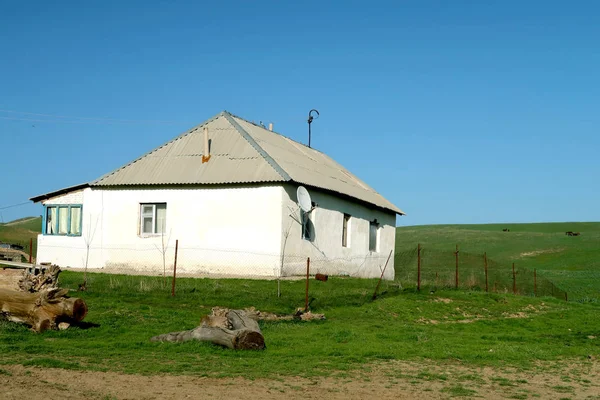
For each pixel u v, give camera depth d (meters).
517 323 19.80
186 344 12.12
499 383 10.62
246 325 12.83
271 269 24.23
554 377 11.45
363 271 31.52
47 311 13.00
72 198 28.08
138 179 26.70
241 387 9.23
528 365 12.54
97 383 8.88
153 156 27.73
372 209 33.00
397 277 34.75
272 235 24.39
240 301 17.92
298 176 25.64
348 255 29.86
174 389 8.85
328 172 31.28
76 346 11.73
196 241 25.59
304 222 26.00
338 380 10.13
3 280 14.83
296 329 15.06
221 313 14.27
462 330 17.78
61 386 8.55
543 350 14.48
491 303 23.11
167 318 15.02
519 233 87.31
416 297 22.02
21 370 9.31
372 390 9.59
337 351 12.49
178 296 17.94
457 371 11.48
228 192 25.30
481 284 32.06
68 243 27.89
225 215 25.23
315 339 13.84
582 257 65.31
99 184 27.23
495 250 73.25
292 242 25.03
